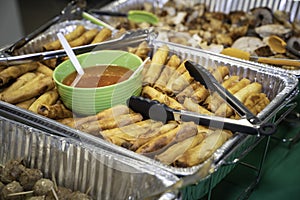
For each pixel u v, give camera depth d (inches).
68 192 36.1
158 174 32.5
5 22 85.0
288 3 70.1
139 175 33.5
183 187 30.0
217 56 48.9
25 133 38.4
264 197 45.1
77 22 58.1
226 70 47.3
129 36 51.2
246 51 57.1
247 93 44.0
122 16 64.1
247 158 50.6
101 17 64.7
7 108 40.4
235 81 46.6
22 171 37.2
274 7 71.6
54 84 44.0
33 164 38.8
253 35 64.6
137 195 33.9
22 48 51.7
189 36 57.9
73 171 37.0
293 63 51.3
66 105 41.6
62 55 47.3
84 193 36.7
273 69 46.5
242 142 36.3
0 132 39.8
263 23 67.4
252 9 68.9
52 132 37.9
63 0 90.0
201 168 30.5
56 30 56.4
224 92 40.2
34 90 43.3
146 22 65.1
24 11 87.3
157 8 72.5
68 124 39.9
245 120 36.4
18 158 39.2
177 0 72.7
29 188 37.0
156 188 32.4
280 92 42.9
